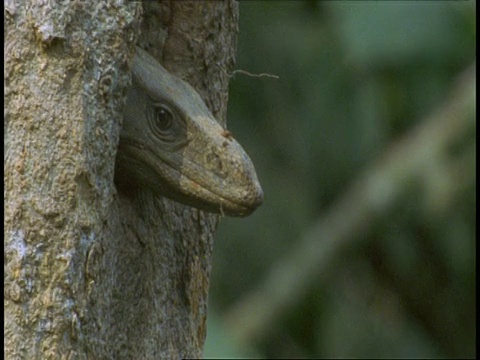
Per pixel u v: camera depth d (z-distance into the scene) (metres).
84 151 5.27
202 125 5.61
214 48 6.25
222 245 13.75
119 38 5.36
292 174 13.77
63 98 5.27
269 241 13.77
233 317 13.47
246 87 13.46
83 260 5.29
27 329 5.20
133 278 5.79
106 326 5.46
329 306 13.90
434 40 13.00
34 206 5.23
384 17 12.83
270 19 13.33
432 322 14.81
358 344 13.99
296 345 13.77
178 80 5.78
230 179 5.58
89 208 5.30
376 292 14.13
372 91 13.46
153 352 5.88
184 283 6.14
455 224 13.99
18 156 5.24
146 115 5.62
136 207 5.84
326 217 13.77
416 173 13.45
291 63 13.45
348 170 13.75
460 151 13.48
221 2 6.27
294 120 13.63
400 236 13.91
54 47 5.25
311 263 13.68
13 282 5.21
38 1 5.25
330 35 13.34
